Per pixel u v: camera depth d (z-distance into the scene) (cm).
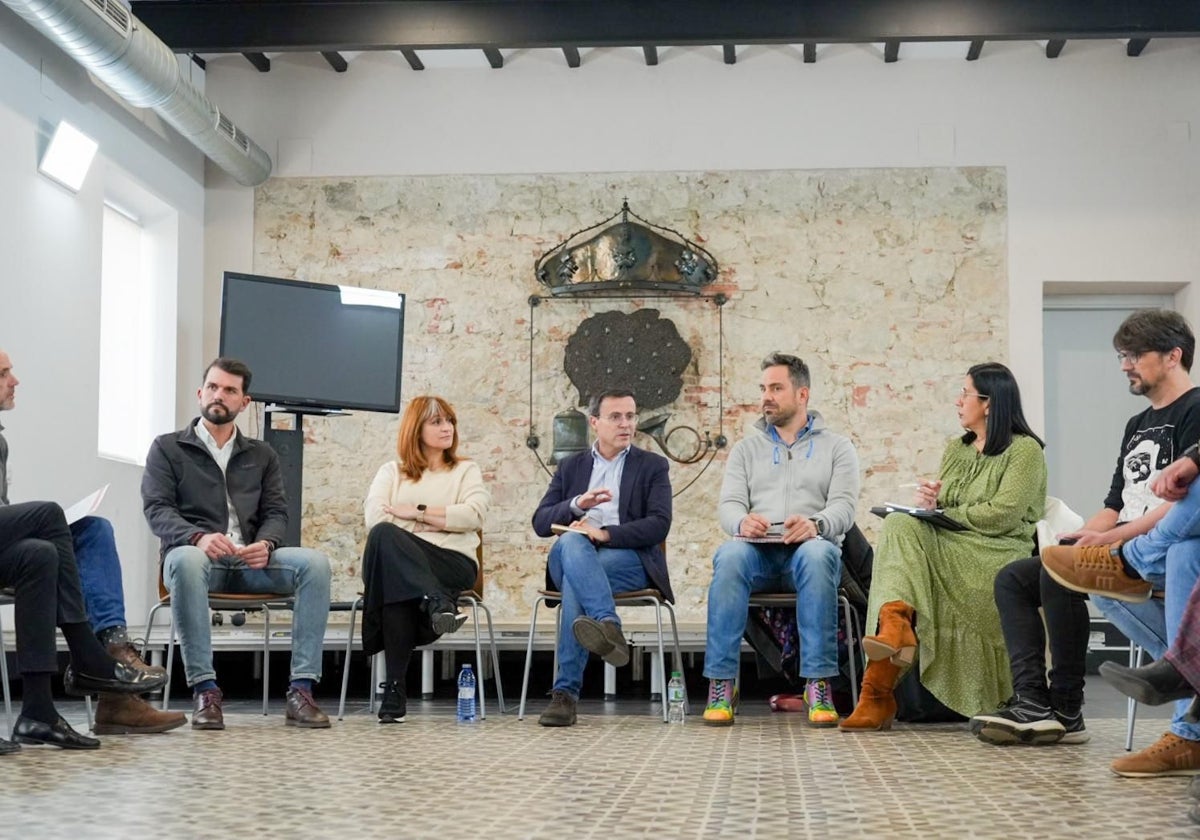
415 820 232
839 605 458
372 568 439
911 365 773
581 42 706
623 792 268
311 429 786
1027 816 237
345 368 655
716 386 778
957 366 772
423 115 801
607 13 706
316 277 796
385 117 802
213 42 713
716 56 793
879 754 338
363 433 785
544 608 776
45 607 344
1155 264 769
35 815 238
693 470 773
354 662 682
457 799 258
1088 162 775
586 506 447
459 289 792
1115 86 777
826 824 228
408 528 460
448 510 455
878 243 780
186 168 772
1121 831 221
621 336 778
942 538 421
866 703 407
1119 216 771
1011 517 416
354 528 781
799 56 790
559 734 395
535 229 793
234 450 461
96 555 388
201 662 413
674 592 766
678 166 790
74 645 365
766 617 481
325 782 284
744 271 783
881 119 784
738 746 358
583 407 777
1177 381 350
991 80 782
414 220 796
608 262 761
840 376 775
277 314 639
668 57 795
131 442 743
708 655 431
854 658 452
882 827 225
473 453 784
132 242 752
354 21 712
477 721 441
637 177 791
